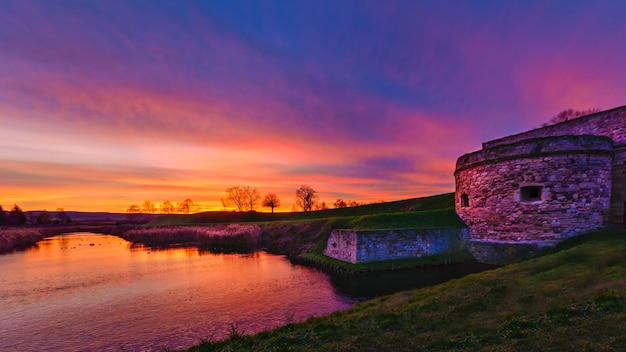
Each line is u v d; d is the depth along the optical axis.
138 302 19.00
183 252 40.88
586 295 9.77
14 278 26.14
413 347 8.01
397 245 26.03
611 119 21.83
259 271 27.25
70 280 25.06
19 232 58.91
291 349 8.48
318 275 25.16
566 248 19.23
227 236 48.34
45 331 14.86
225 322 15.48
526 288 11.58
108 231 93.12
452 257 25.75
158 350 12.67
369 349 8.10
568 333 7.34
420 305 11.40
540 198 21.81
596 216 20.61
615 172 21.34
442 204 43.09
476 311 10.16
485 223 24.77
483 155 25.09
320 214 72.38
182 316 16.45
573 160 20.91
